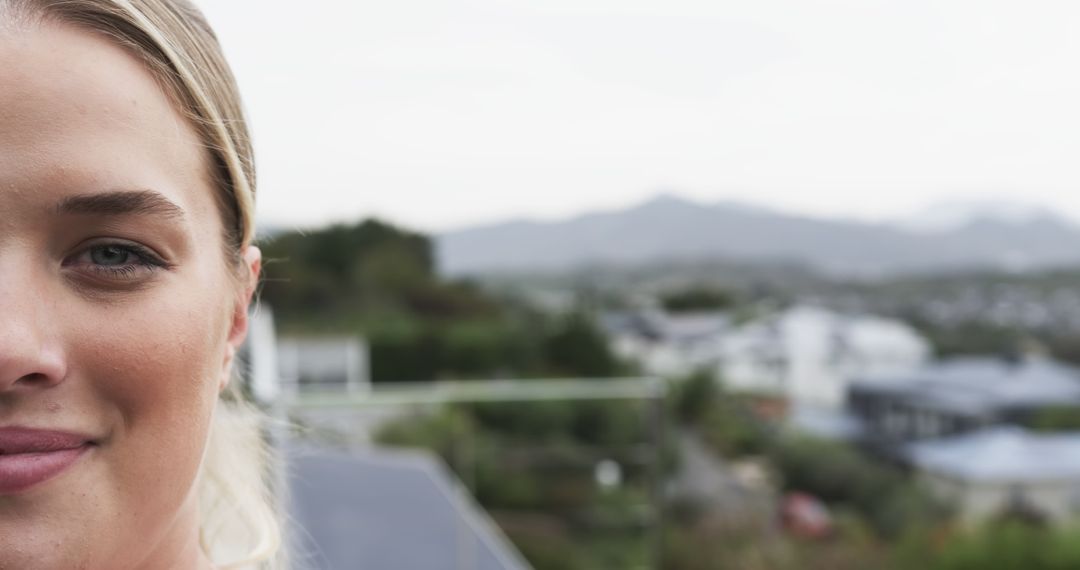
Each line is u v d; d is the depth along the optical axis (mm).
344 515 3064
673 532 5484
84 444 479
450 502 3414
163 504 512
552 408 4395
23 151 468
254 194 669
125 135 500
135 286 495
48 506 466
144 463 497
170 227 511
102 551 484
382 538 2885
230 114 616
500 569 3156
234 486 842
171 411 508
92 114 489
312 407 4207
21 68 475
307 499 3143
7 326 452
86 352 474
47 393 465
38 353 456
